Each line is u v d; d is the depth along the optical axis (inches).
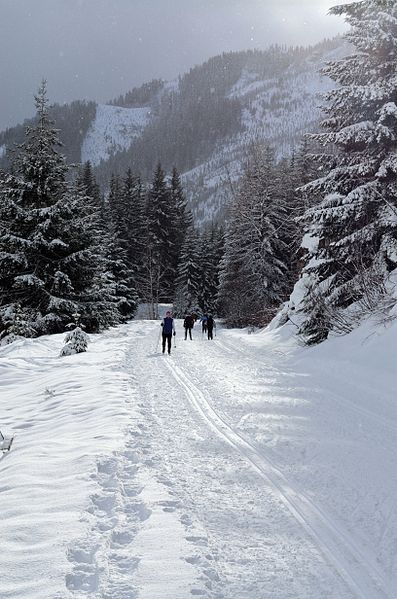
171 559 132.0
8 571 123.9
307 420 288.5
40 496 175.8
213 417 300.0
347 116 621.0
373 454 225.5
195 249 2059.5
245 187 1697.8
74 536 143.6
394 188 568.1
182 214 2755.9
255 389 388.2
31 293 877.8
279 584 123.6
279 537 148.8
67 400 360.8
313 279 691.4
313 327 636.7
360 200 577.6
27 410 351.3
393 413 297.9
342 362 471.5
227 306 1620.3
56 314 863.7
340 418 290.7
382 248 569.3
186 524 155.3
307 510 168.4
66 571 124.4
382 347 450.9
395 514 164.2
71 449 234.8
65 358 593.9
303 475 201.5
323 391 369.7
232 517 162.1
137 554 134.6
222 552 138.6
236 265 1594.5
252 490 185.8
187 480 195.2
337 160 641.6
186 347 755.4
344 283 621.3
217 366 528.4
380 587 123.6
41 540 141.3
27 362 561.3
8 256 827.4
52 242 850.8
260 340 821.9
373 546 144.0
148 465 212.7
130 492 181.8
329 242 637.9
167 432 265.7
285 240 1486.2
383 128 553.6
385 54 586.9
